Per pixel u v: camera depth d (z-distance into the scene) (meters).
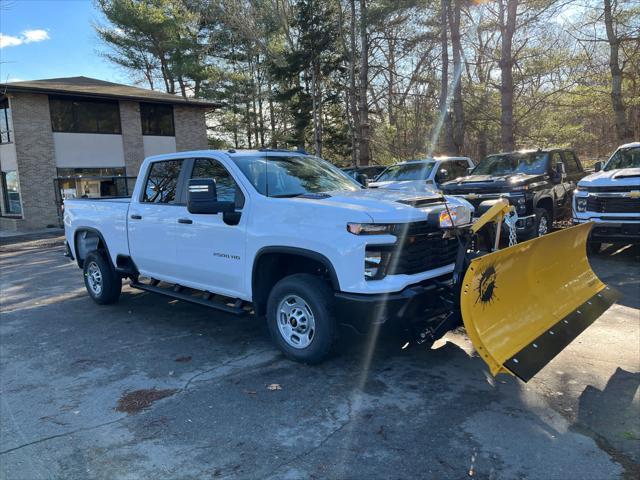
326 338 4.25
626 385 3.92
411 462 2.99
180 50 31.62
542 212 9.60
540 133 25.84
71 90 21.30
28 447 3.33
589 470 2.86
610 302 4.93
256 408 3.75
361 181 6.04
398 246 3.98
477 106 25.20
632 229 7.82
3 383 4.42
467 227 4.54
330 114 30.27
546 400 3.72
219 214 4.94
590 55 20.86
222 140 37.62
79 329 5.96
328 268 4.07
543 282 4.48
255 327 5.78
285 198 4.58
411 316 4.02
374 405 3.73
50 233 19.48
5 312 6.94
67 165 22.11
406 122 31.23
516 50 23.62
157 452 3.20
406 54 26.94
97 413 3.78
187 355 4.94
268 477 2.90
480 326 3.58
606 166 9.47
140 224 5.95
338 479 2.86
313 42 25.66
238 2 25.44
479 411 3.58
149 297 7.45
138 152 24.17
